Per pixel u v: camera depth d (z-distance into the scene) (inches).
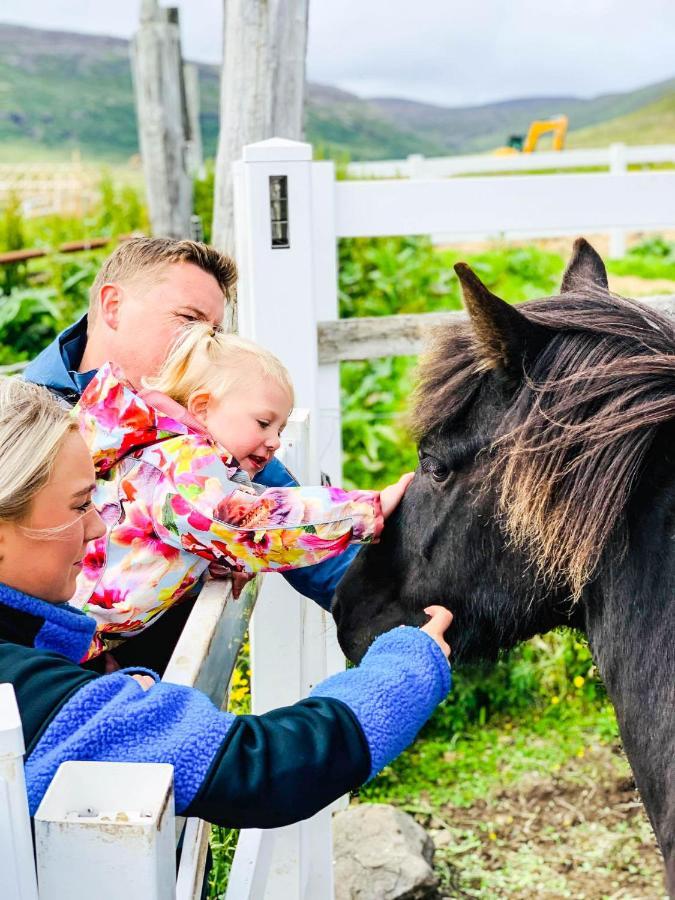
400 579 61.5
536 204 103.9
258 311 92.5
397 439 192.5
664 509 51.6
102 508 59.7
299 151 88.6
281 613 77.0
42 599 45.9
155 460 58.7
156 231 260.5
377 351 103.3
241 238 97.3
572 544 50.8
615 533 52.7
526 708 138.9
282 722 42.9
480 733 135.3
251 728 41.8
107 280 73.3
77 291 258.4
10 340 244.2
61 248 273.1
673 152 376.8
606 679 55.9
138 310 71.7
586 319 54.2
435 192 101.3
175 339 65.7
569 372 52.6
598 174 104.0
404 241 262.7
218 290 74.5
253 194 89.5
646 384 51.3
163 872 35.0
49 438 43.2
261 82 134.0
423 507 59.4
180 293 71.9
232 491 58.9
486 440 55.3
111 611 59.6
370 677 47.0
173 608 69.0
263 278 91.6
